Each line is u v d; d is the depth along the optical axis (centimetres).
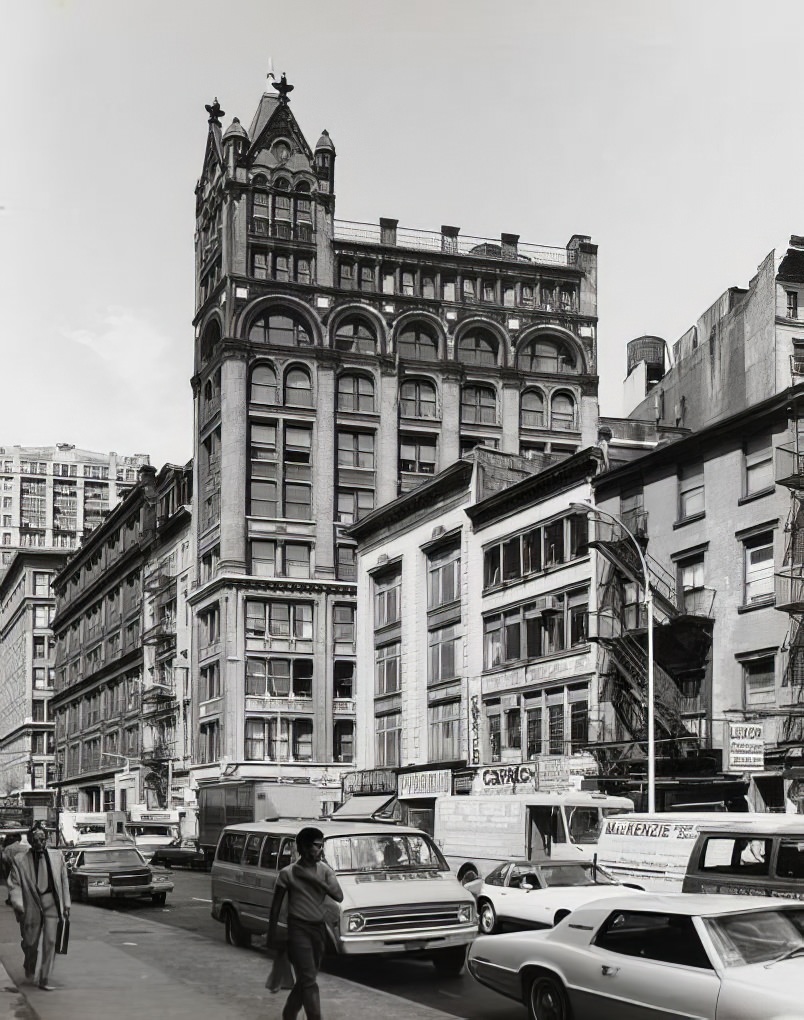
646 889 2080
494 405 8075
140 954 1934
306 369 7794
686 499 4122
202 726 7950
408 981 1720
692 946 1088
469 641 5369
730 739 3378
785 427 3650
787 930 1106
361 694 6412
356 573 7181
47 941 1529
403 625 6025
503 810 2986
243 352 7662
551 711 4769
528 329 8144
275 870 1927
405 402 7944
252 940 2103
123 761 10212
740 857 1579
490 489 5444
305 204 7988
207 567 8075
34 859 1557
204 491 8169
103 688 11312
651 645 3422
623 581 4369
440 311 8056
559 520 4806
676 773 3897
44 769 14900
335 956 1716
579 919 1227
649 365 7162
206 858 5312
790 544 3569
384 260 8031
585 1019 1166
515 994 1275
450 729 5550
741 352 5812
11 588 16688
